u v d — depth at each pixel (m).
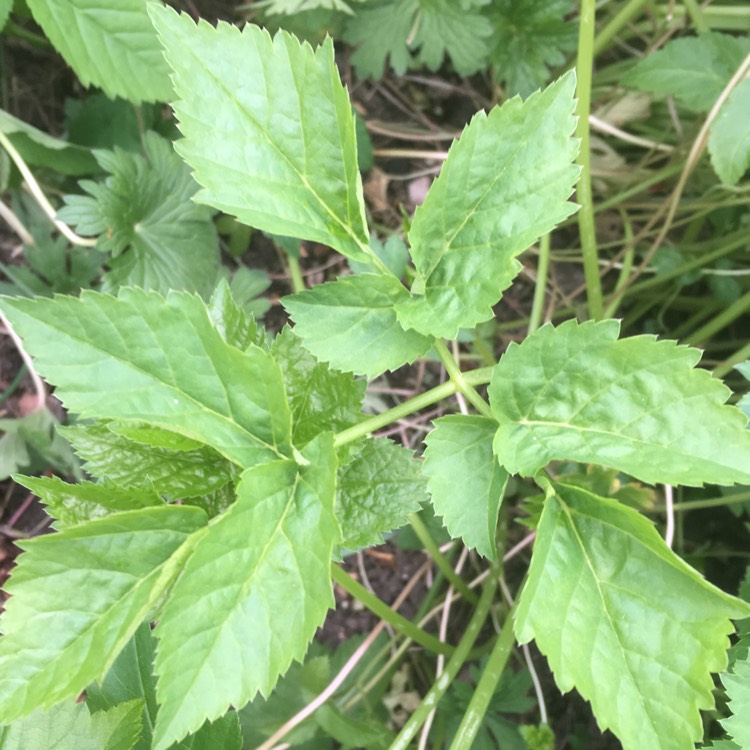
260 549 0.18
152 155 0.37
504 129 0.21
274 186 0.21
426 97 0.46
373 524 0.22
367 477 0.23
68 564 0.18
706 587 0.18
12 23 0.39
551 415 0.20
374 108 0.46
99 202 0.35
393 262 0.31
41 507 0.38
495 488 0.21
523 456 0.20
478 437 0.21
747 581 0.29
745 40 0.35
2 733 0.22
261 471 0.18
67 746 0.22
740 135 0.33
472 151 0.21
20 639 0.17
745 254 0.41
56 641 0.17
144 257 0.36
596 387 0.20
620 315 0.44
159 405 0.18
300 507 0.18
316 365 0.22
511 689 0.35
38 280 0.38
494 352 0.44
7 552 0.37
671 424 0.19
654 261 0.41
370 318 0.22
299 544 0.18
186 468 0.21
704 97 0.35
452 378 0.22
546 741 0.33
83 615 0.18
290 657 0.17
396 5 0.40
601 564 0.19
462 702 0.35
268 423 0.19
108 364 0.18
